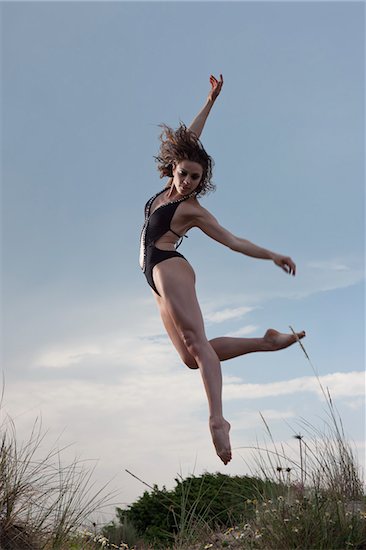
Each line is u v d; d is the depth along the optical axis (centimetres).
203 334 348
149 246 368
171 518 590
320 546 395
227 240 354
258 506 461
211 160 372
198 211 364
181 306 349
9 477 418
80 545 432
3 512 411
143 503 612
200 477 614
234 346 371
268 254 339
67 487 434
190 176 362
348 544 388
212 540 445
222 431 325
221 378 339
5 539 401
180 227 367
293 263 332
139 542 567
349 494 480
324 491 460
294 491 465
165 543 543
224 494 555
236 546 427
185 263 363
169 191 382
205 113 416
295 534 407
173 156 366
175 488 613
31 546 408
